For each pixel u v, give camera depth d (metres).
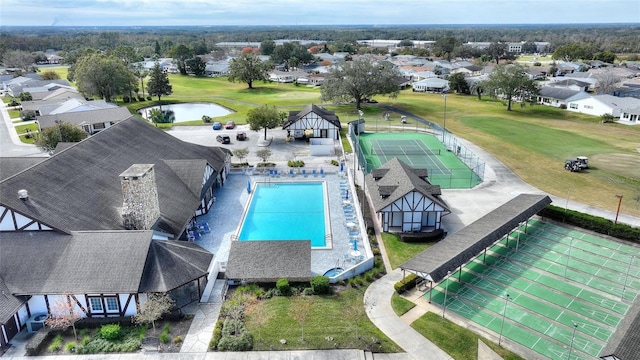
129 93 126.25
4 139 83.38
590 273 37.66
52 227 32.97
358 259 40.34
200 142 80.88
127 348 28.47
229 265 35.88
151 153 51.25
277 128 91.19
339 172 62.66
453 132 88.88
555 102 123.00
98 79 118.44
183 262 33.12
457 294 34.69
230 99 132.62
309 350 28.31
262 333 29.75
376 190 49.12
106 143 47.50
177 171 49.38
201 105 128.00
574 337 29.69
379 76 110.62
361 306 33.03
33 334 30.23
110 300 31.06
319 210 51.50
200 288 33.97
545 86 133.00
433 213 45.03
